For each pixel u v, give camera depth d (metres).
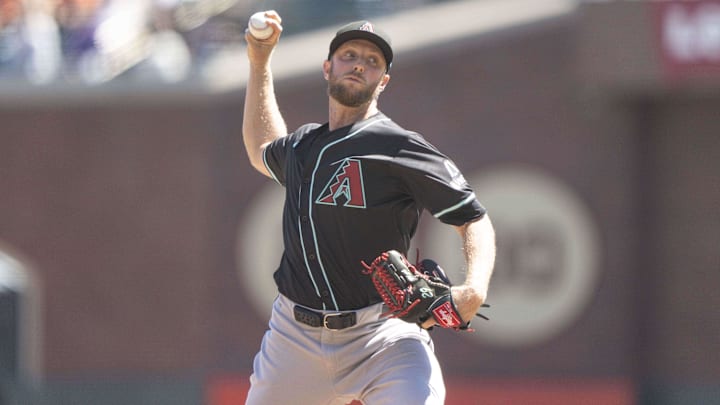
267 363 17.20
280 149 17.25
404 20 52.06
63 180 51.81
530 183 51.56
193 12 53.16
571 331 51.78
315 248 16.44
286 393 17.06
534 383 51.75
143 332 51.75
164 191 51.50
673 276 52.22
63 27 52.69
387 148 16.05
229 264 51.59
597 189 51.66
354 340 16.64
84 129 51.66
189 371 51.62
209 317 51.56
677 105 51.97
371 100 16.42
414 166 15.90
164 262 51.62
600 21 50.50
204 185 51.31
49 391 51.75
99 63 52.00
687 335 52.16
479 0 52.88
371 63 16.25
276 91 50.66
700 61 49.62
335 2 53.88
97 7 52.75
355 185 16.11
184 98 51.03
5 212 51.97
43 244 51.97
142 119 51.50
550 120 51.50
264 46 18.02
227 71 51.09
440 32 51.50
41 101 51.50
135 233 51.66
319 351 16.77
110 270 51.81
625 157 51.59
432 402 16.11
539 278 51.75
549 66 51.44
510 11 51.41
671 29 49.75
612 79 50.41
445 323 15.43
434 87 51.66
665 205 52.16
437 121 51.69
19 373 51.59
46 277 51.97
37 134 51.84
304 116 50.81
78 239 51.81
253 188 51.44
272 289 51.41
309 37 51.97
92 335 51.91
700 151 51.91
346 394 16.91
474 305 15.46
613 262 51.75
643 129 51.84
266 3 54.12
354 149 16.16
